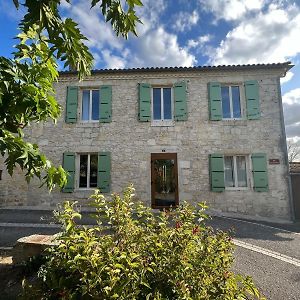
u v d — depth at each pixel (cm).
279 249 539
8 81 185
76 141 984
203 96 986
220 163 935
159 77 1005
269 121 952
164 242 218
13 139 179
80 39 199
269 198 913
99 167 959
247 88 973
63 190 954
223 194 926
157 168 970
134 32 239
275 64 949
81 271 187
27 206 962
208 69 970
